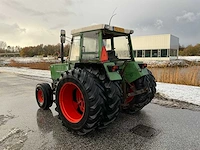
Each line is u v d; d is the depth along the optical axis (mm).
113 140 2373
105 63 2480
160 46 22391
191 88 5730
